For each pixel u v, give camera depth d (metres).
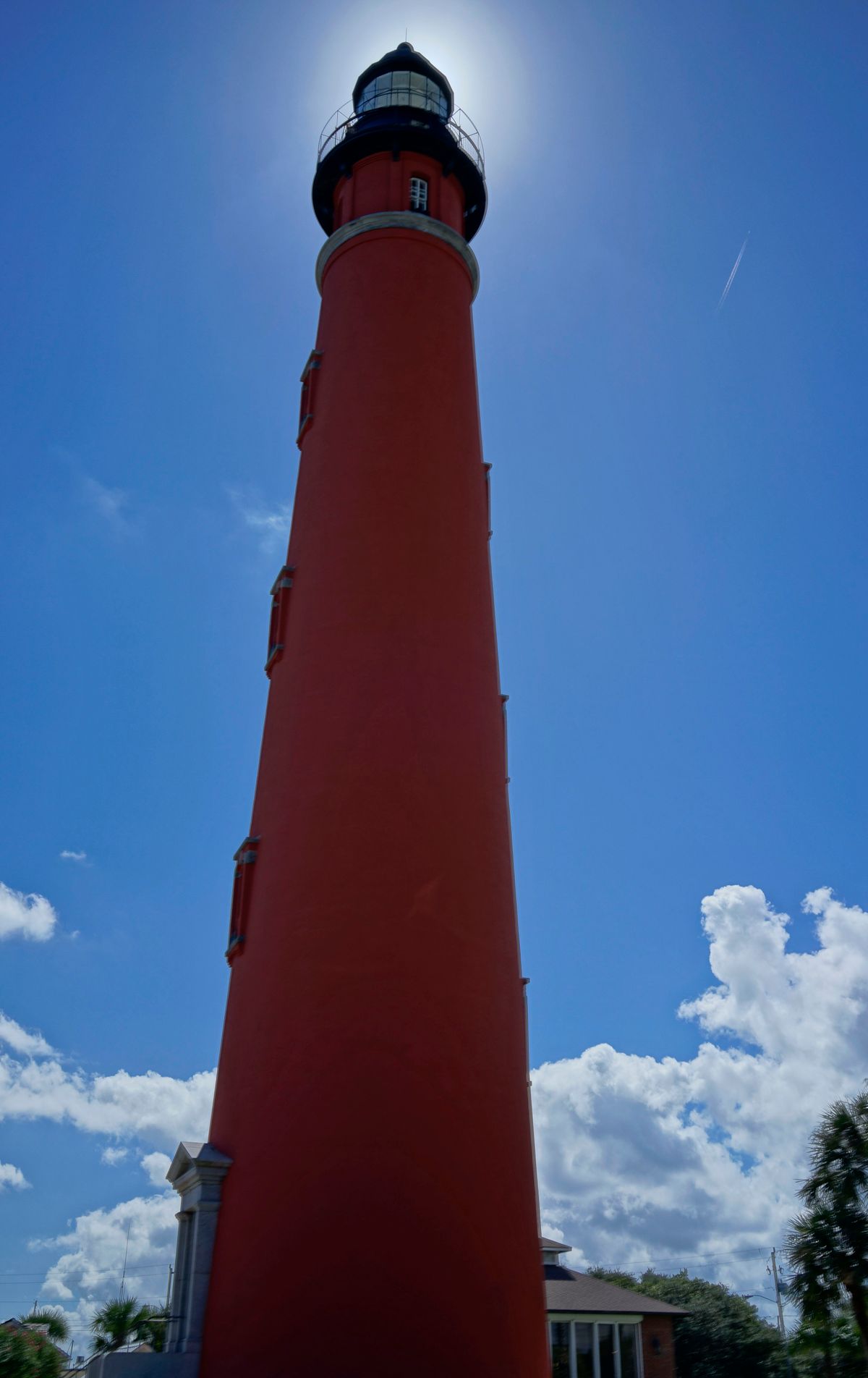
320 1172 17.78
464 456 26.06
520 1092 20.03
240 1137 19.09
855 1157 28.39
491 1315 17.47
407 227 28.45
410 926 19.86
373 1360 16.41
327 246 29.38
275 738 23.06
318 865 20.55
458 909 20.45
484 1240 17.94
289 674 23.44
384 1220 17.38
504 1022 20.22
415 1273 17.14
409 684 22.27
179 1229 20.22
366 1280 16.92
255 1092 19.22
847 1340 31.55
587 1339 39.12
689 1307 56.38
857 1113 28.95
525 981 25.39
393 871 20.28
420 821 20.92
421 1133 18.20
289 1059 18.97
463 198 31.55
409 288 27.58
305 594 24.08
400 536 23.95
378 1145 17.92
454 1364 16.75
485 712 23.20
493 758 22.97
